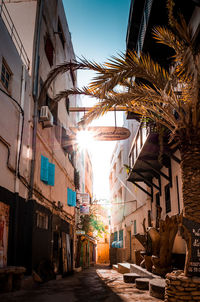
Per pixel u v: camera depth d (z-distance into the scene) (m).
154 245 9.95
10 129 8.84
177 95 7.29
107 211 46.62
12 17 12.02
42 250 11.25
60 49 16.97
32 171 10.50
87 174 36.06
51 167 13.12
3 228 8.13
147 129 10.47
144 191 16.36
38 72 11.64
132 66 6.71
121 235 28.25
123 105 7.57
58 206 15.09
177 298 5.88
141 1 10.67
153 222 15.38
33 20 11.91
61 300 6.68
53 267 12.90
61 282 11.09
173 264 10.83
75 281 11.85
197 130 6.42
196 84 5.87
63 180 17.08
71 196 18.80
